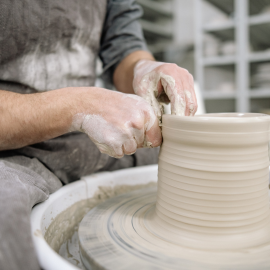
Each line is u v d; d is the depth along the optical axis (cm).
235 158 50
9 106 62
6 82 77
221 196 50
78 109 61
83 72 97
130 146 60
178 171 54
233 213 51
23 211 44
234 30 383
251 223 53
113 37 117
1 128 62
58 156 80
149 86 71
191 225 53
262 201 54
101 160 91
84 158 86
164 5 432
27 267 39
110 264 47
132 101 59
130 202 75
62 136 86
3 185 48
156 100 71
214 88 404
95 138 60
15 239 40
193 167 52
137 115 57
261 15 346
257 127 50
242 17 357
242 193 51
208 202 51
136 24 121
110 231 59
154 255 49
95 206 77
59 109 62
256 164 51
